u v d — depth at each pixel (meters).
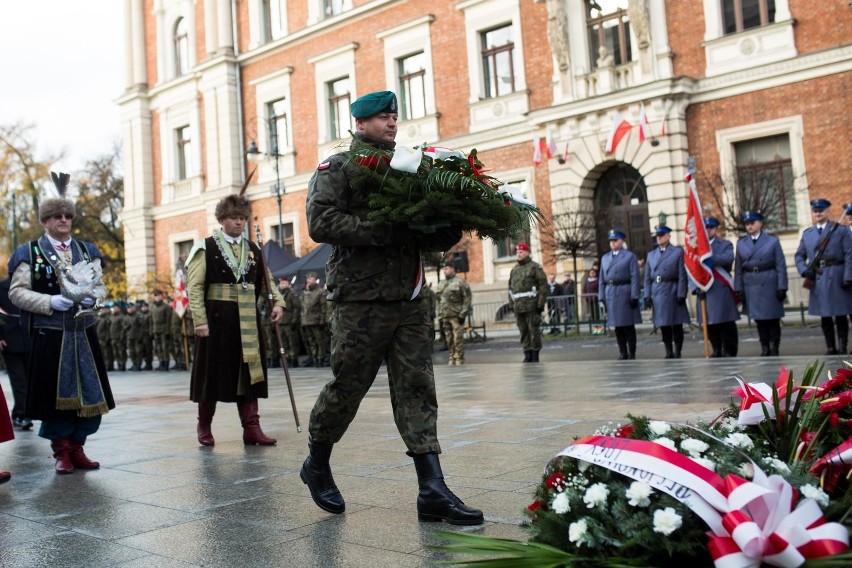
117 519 3.82
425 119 25.47
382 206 3.37
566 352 15.57
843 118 18.12
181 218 32.97
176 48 33.50
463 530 3.32
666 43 20.48
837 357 9.93
